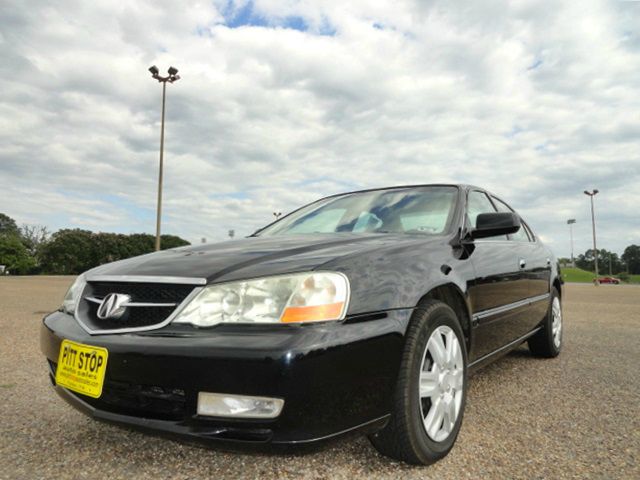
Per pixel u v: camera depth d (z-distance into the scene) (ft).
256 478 5.94
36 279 86.84
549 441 7.15
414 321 6.21
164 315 5.67
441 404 6.66
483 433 7.51
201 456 6.64
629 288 80.43
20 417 8.34
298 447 5.01
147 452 6.80
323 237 8.10
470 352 7.95
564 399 9.37
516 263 10.43
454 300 7.72
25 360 12.96
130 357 5.45
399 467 6.23
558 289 14.15
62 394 6.42
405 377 5.91
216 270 5.89
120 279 6.27
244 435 5.11
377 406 5.57
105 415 5.74
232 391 5.02
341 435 5.23
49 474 6.10
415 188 10.27
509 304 9.84
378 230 9.02
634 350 14.84
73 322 6.45
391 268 6.36
